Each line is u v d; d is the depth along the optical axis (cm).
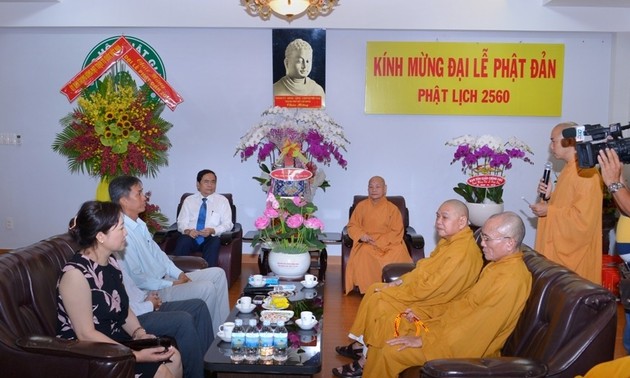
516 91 595
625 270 281
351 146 608
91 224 233
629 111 584
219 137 610
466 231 301
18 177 623
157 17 566
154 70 600
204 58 601
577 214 314
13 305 229
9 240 631
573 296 218
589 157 229
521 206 609
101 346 209
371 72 595
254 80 603
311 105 596
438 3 559
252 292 334
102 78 600
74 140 454
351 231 505
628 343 324
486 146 509
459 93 596
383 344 278
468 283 293
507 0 559
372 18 564
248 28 588
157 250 343
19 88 611
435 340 255
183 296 328
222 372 247
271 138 514
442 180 610
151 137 467
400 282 320
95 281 237
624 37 576
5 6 567
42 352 208
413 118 604
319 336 268
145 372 236
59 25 567
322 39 586
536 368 204
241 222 621
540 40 592
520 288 246
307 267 358
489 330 246
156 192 617
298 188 439
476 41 593
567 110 601
